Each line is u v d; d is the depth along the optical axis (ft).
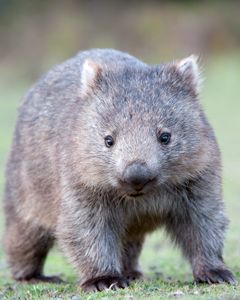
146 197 37.83
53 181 40.09
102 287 36.88
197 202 37.78
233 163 86.63
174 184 37.22
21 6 193.67
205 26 187.42
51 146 40.47
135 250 43.21
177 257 51.13
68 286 40.04
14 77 169.27
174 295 33.55
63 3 196.95
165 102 36.29
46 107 42.57
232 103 135.13
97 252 37.68
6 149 96.53
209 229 38.04
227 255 48.26
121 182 34.78
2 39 185.16
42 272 46.32
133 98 36.27
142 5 197.36
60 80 43.14
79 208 37.52
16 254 45.70
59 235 38.55
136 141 34.91
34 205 43.01
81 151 36.78
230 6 197.36
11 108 134.10
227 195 71.72
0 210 65.98
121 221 38.60
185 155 36.24
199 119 37.04
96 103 36.88
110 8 195.00
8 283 44.88
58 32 186.39
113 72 37.93
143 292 35.06
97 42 183.83
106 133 35.96
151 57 178.40
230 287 35.32
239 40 186.29
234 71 165.07
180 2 199.31
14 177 45.09
